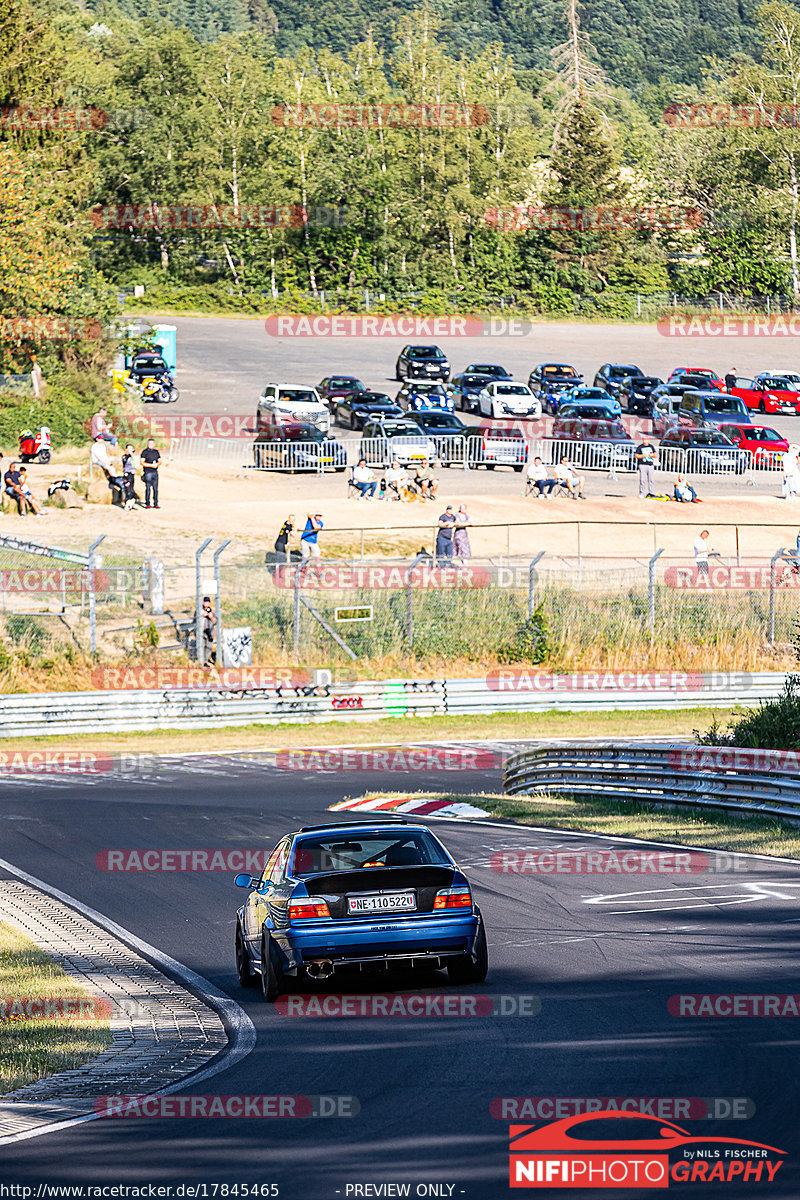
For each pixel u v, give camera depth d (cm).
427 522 16812
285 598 14538
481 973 4141
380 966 4009
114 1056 3650
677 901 5291
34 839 7844
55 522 16362
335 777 10450
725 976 3978
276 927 4066
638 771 8644
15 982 4638
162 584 14050
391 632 14338
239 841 7556
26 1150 2750
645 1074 3014
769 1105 2738
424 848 4281
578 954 4475
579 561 15112
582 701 13925
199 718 13088
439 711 13688
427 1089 3009
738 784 7719
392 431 19575
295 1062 3375
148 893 6350
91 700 12725
